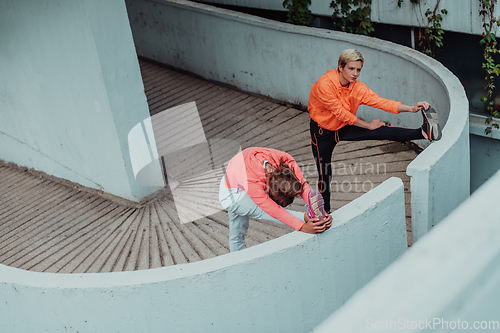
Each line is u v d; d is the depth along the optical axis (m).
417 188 3.68
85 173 6.25
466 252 0.39
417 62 5.36
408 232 4.35
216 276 2.78
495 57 5.48
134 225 5.34
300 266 2.96
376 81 6.18
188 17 8.56
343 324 0.37
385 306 0.37
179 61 9.40
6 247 5.44
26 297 2.95
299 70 7.13
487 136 5.63
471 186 6.20
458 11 5.47
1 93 6.73
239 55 8.01
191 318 2.90
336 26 7.09
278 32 7.09
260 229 4.65
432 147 3.81
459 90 4.60
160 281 2.74
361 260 3.26
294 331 3.17
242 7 8.66
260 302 2.96
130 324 2.90
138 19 9.77
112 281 2.80
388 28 6.63
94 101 5.24
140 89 5.23
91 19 4.68
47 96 5.87
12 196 6.75
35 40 5.41
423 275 0.39
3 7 5.50
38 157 6.99
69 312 2.91
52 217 5.91
